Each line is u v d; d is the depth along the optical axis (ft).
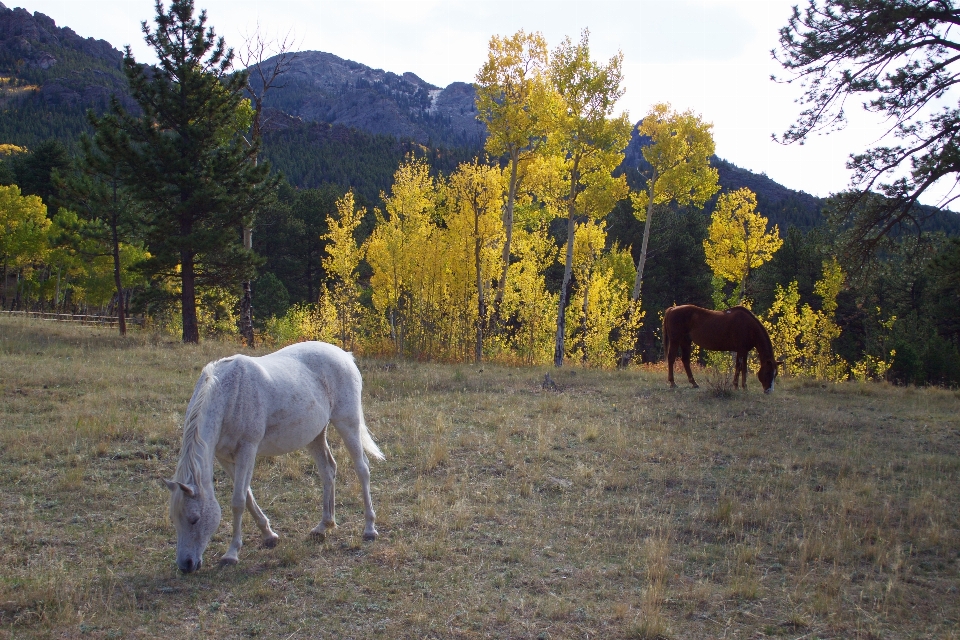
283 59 72.54
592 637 13.93
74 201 71.10
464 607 14.98
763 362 45.65
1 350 45.80
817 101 36.50
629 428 33.35
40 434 25.61
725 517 21.42
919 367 100.53
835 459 28.43
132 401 31.96
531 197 85.81
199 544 15.01
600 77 70.49
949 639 14.26
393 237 85.61
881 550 18.79
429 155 494.59
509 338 84.79
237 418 16.28
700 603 15.70
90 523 18.83
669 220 137.28
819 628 14.65
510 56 69.72
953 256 37.37
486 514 21.01
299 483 23.32
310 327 95.14
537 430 31.22
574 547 18.78
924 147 34.65
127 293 154.92
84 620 13.57
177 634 13.32
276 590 15.42
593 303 90.79
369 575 16.42
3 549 16.76
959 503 23.48
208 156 67.77
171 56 66.74
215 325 96.02
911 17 33.37
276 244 155.02
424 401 37.11
